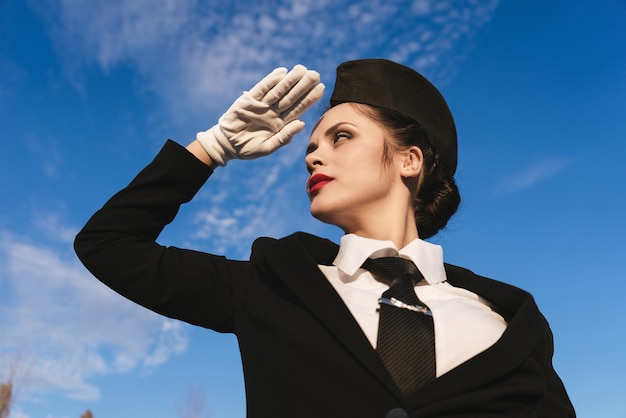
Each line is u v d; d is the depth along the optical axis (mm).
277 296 1442
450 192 1854
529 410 1321
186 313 1676
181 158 1849
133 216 1787
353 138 1715
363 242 1556
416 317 1370
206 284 1663
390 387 1204
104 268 1716
